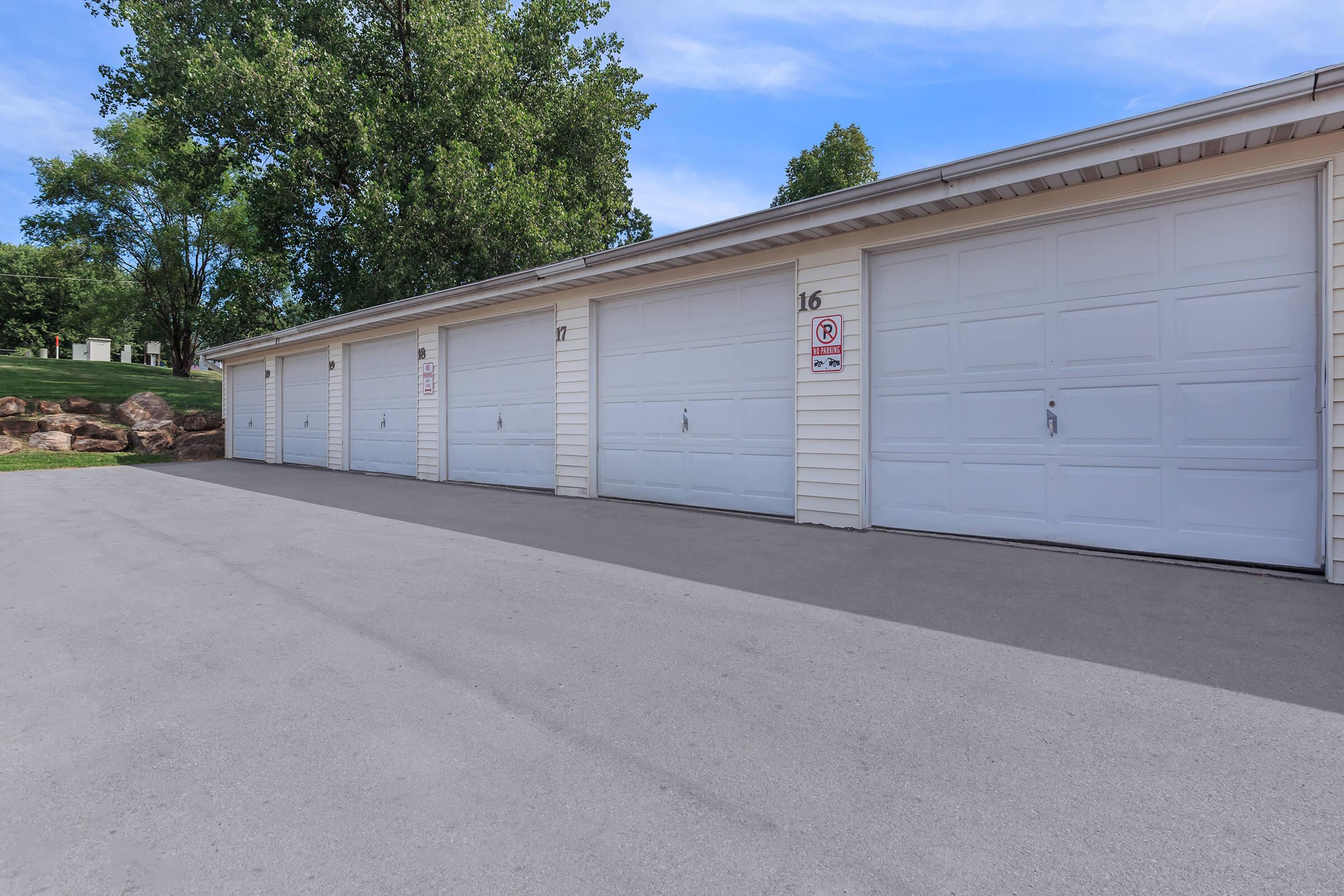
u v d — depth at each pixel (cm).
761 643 349
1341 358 452
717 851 186
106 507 861
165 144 1850
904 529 663
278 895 170
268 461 1720
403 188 1789
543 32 2073
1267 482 490
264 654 341
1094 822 196
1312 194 471
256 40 1645
